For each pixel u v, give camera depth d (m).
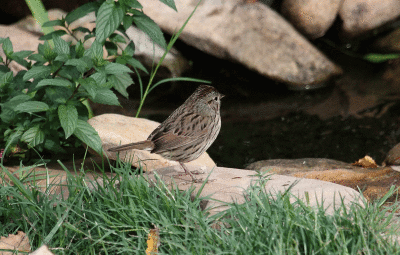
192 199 8.03
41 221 7.43
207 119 9.67
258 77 17.92
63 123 9.43
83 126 9.86
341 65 18.64
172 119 9.62
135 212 7.30
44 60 10.48
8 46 10.84
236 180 8.76
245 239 6.54
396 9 18.59
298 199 7.11
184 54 18.28
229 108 16.28
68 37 17.25
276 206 7.09
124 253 6.92
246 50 17.80
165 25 17.95
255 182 8.59
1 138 11.02
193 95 9.86
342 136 14.57
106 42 11.37
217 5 18.33
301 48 18.08
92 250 6.93
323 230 6.62
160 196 7.52
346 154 13.68
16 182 7.64
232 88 17.59
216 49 17.86
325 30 19.02
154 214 7.21
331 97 17.02
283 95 17.27
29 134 10.33
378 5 18.58
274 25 18.27
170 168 9.75
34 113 11.18
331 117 15.67
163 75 17.84
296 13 18.59
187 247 6.59
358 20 18.73
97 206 7.62
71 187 7.86
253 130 14.97
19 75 10.94
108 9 10.30
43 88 10.58
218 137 14.56
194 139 9.51
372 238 6.50
